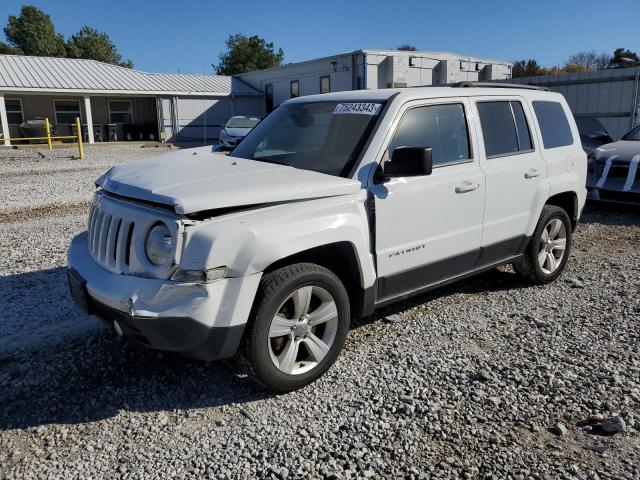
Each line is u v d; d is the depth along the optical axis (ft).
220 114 110.83
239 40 188.55
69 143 94.79
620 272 19.92
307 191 11.60
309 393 11.80
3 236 25.29
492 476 9.19
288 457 9.70
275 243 10.83
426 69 88.53
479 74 96.63
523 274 18.24
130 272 10.92
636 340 14.15
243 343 11.05
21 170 53.62
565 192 18.67
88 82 97.45
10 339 14.20
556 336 14.47
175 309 10.21
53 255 21.84
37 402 11.38
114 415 10.98
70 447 9.99
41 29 214.90
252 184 11.36
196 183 11.32
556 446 9.97
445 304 16.85
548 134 18.03
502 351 13.64
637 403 11.28
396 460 9.62
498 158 15.94
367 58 83.25
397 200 13.15
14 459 9.64
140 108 107.24
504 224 16.26
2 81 88.89
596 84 60.59
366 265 12.62
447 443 10.08
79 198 36.96
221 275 10.43
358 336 14.53
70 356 13.33
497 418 10.83
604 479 9.09
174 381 12.27
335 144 13.61
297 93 102.63
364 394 11.71
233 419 10.87
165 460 9.65
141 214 10.90
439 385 12.04
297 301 11.54
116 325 11.25
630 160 29.22
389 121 13.34
